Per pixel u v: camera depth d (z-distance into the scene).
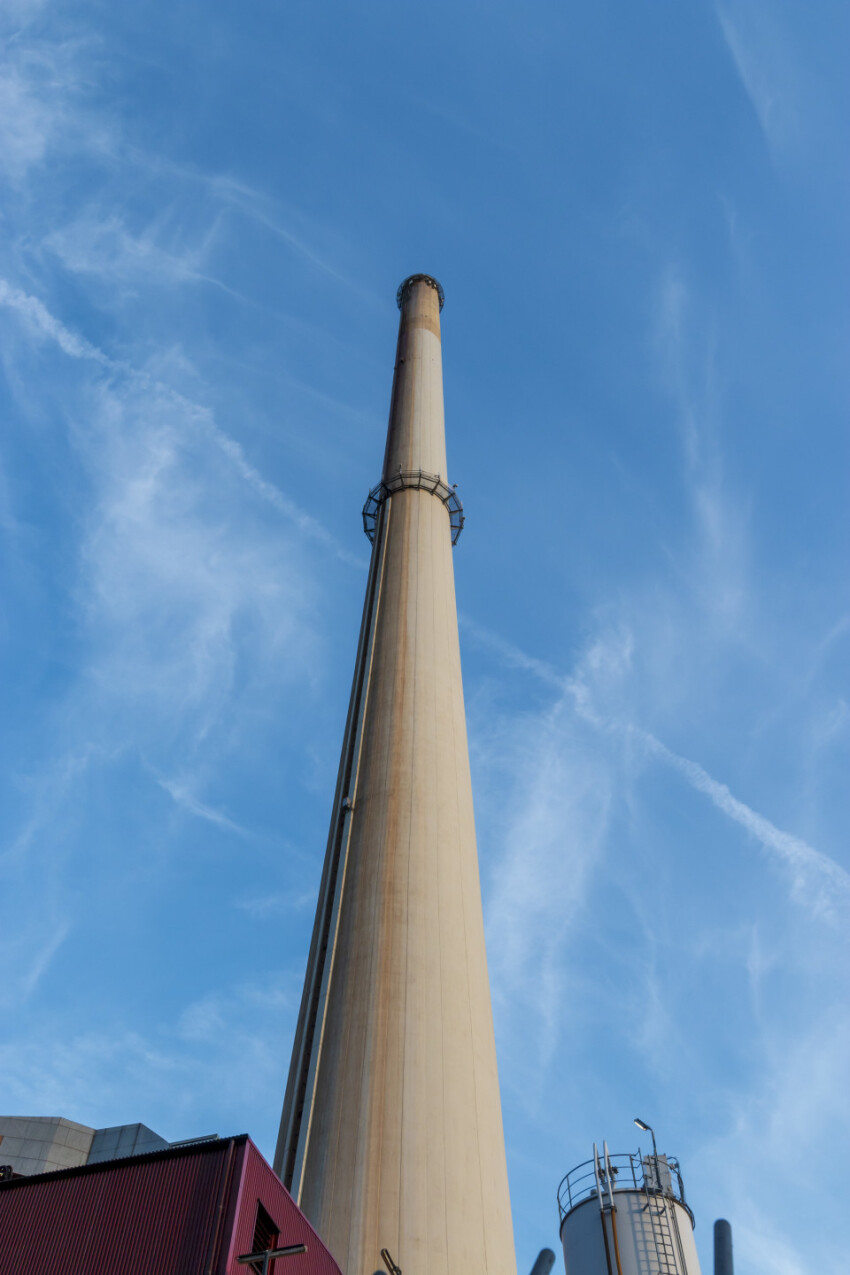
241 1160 22.84
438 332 75.31
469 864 42.06
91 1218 22.52
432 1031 35.69
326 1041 36.41
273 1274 22.72
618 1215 36.12
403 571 52.94
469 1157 33.12
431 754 44.53
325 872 43.75
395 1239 30.64
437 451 62.31
